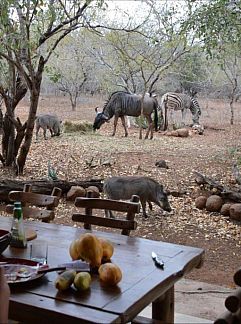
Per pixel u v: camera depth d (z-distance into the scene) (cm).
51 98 1418
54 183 618
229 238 498
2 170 729
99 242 216
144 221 538
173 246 249
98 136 1054
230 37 632
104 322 168
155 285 197
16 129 736
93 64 1190
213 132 1162
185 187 666
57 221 532
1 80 710
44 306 177
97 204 295
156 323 204
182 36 740
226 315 180
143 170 749
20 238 239
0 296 158
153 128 1098
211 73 1213
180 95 1208
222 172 744
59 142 960
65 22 649
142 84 1203
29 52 630
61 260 223
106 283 195
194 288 356
